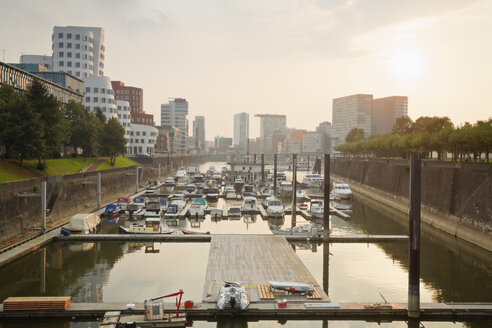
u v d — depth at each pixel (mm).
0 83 71250
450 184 53531
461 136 64875
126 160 122438
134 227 48250
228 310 24781
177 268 36281
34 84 61219
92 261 38344
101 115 114750
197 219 63188
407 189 72250
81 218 47219
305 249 43750
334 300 29109
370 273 35438
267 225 58531
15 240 40688
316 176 129250
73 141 86188
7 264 34625
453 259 40062
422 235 50844
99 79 147375
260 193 98000
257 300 26297
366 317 25562
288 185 100938
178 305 24078
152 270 35625
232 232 52688
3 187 40344
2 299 28531
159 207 65375
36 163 62219
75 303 26000
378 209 76250
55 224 49312
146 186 109500
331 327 24844
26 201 45500
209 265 33625
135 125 183000
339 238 46562
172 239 45875
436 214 56750
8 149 54750
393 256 40938
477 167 47562
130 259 39062
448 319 25516
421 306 26062
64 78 103500
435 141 76750
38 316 24500
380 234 51312
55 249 42562
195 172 154125
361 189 108688
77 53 160625
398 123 146125
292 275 31172
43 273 34656
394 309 25688
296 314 25141
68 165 74500
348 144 172250
